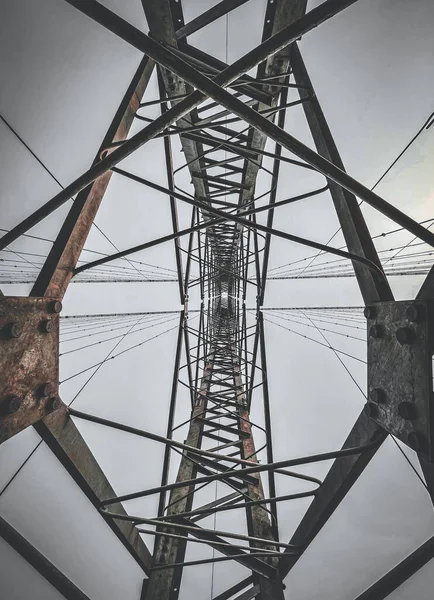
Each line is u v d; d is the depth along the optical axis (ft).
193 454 28.22
